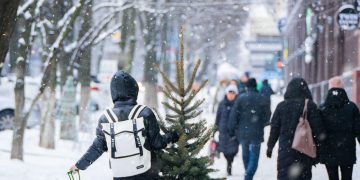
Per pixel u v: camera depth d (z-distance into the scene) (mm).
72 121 24891
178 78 9141
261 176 16156
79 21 27391
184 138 8805
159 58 41938
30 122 26453
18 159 17328
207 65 73812
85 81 26984
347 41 32250
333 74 37250
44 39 23328
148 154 7949
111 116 7969
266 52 84750
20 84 17484
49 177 14555
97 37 25422
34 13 17953
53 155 19906
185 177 8883
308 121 10789
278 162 10859
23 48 17562
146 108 8039
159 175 8977
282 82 74062
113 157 7879
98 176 15078
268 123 14734
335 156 11852
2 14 10383
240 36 77625
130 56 32656
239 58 90375
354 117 11938
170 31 45094
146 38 36312
